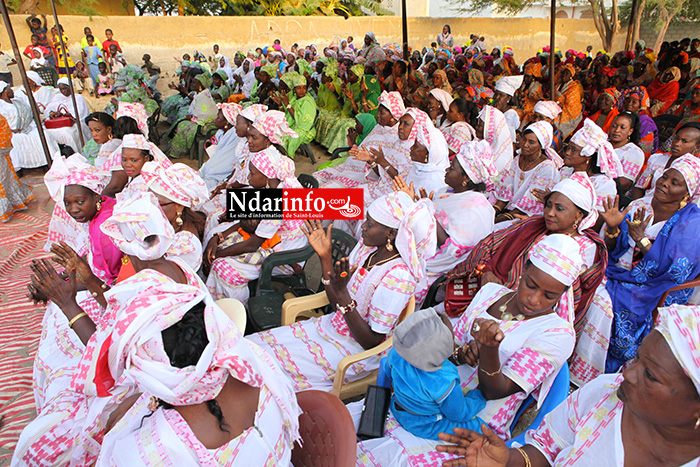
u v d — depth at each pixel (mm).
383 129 5504
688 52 10211
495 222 4164
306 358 2588
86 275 2293
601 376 1454
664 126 6488
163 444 1279
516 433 2709
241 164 4762
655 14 20406
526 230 2988
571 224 2822
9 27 4414
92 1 17078
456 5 27062
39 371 2545
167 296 1358
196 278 2244
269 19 18484
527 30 22953
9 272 4547
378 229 2432
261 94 9070
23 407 2865
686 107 6535
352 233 4629
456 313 3123
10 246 5027
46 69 12719
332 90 8938
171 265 2160
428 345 1779
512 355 2018
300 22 19094
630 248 3191
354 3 23500
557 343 1966
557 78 8414
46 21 14703
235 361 1327
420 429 1974
